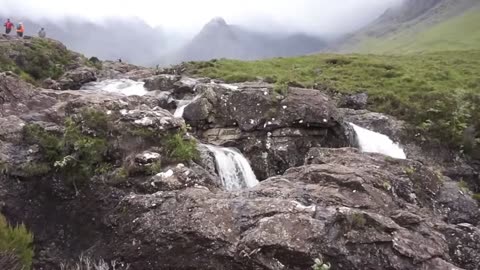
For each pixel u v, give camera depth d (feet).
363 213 46.75
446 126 100.48
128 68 167.32
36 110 64.13
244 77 132.67
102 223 52.11
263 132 82.07
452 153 97.81
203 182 55.67
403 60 175.63
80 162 55.77
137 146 58.75
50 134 58.03
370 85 128.88
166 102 94.73
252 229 45.80
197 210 48.16
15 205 52.95
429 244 47.70
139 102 71.61
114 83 126.93
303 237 44.52
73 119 59.47
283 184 54.70
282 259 44.09
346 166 61.00
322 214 46.70
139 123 59.88
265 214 47.03
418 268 44.88
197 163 61.62
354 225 46.11
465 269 48.32
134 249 48.37
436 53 208.95
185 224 47.03
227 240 45.44
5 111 61.77
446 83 131.34
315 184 54.95
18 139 56.75
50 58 133.80
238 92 86.02
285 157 80.43
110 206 53.01
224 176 69.97
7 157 54.39
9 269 39.78
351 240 45.19
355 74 142.51
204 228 46.32
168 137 60.34
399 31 581.94
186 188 53.01
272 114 82.23
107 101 64.75
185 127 63.93
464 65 160.25
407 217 50.03
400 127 101.09
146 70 158.51
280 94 86.58
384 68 149.18
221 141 82.12
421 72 143.95
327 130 85.87
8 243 40.91
